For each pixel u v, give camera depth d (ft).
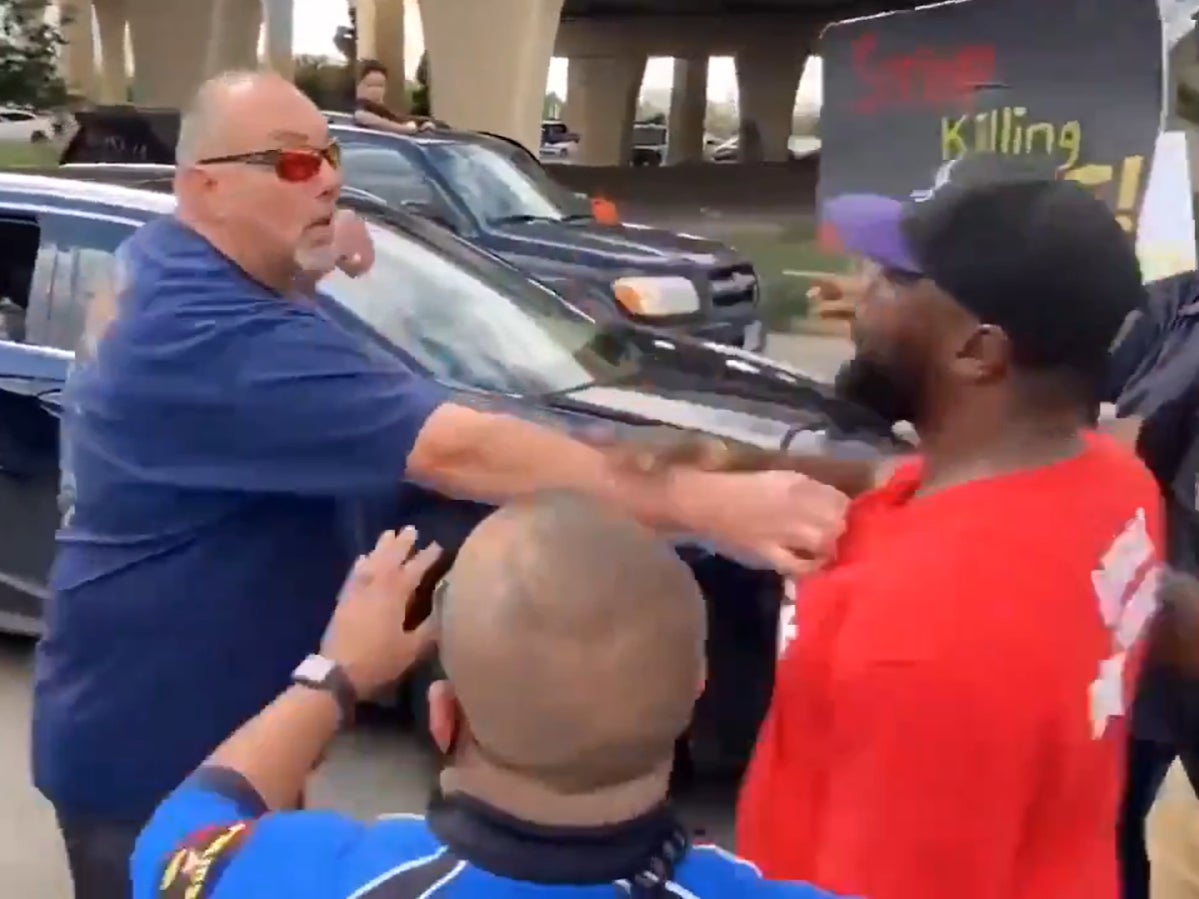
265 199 7.02
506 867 3.79
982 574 4.56
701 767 10.85
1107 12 5.61
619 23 180.45
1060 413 4.87
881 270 5.01
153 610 7.27
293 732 5.14
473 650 3.78
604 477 6.00
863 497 5.30
